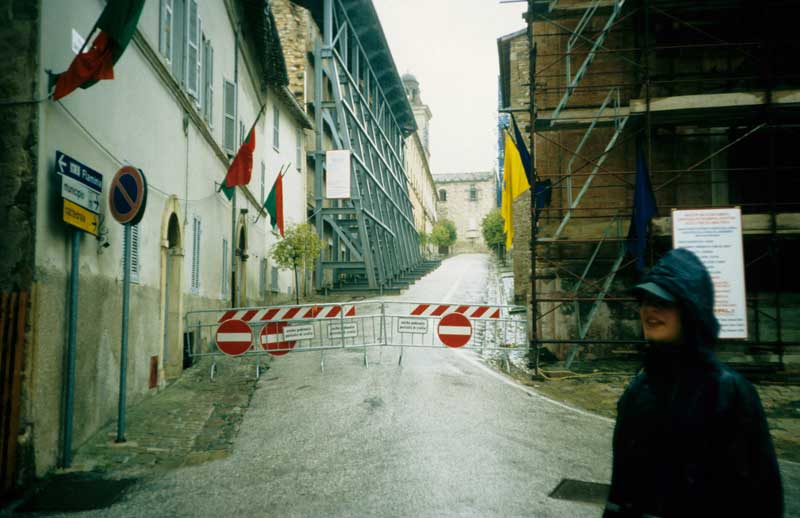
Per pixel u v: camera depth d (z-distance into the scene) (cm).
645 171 1251
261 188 2309
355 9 3506
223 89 1697
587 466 663
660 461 205
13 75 610
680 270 212
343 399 999
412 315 1345
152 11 1027
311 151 3381
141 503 559
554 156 1548
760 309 1434
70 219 658
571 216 1466
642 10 1466
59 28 662
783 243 1441
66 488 599
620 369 1336
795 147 1483
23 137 609
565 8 1405
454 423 838
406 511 528
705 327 208
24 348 595
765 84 1421
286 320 1276
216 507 548
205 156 1444
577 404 1004
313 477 628
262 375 1263
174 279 1206
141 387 983
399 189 4912
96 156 765
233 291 1822
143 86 963
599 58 1534
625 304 1481
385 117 4831
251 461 691
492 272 4872
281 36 3303
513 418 878
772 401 1052
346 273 3828
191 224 1303
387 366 1326
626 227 1435
